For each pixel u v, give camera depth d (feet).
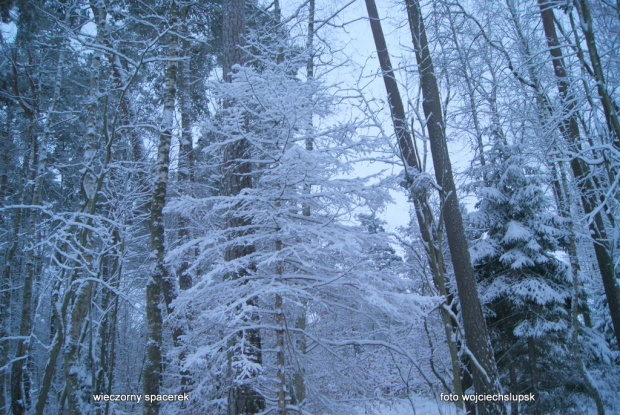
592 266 50.47
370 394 21.44
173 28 26.07
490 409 19.06
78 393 20.02
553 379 34.60
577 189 26.48
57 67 34.22
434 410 36.22
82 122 36.81
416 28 23.52
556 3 22.49
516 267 34.01
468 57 29.07
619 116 21.33
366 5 29.68
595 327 49.62
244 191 16.79
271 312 16.60
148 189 31.53
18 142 43.98
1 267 43.70
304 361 20.42
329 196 17.92
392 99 25.99
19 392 30.07
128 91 29.35
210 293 17.10
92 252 20.31
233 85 17.40
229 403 18.29
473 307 20.97
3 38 29.01
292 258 17.95
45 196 44.01
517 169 35.55
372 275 16.85
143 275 37.27
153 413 18.49
